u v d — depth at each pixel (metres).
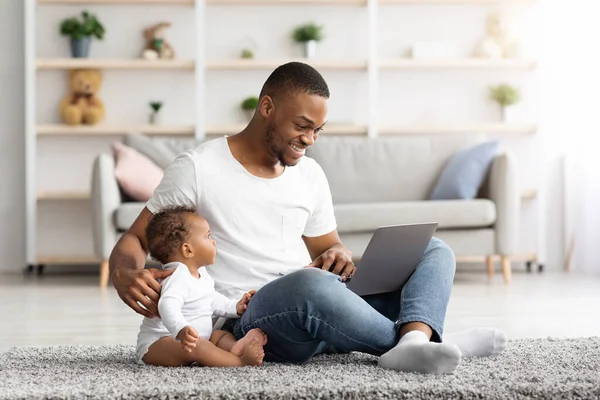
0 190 7.07
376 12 7.23
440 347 2.17
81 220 7.16
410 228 2.34
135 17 7.15
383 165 6.40
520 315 4.17
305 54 7.09
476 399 1.99
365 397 1.99
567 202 7.19
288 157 2.43
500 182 5.86
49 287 5.84
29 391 2.02
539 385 2.07
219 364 2.32
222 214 2.46
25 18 6.81
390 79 7.30
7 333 3.64
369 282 2.40
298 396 1.97
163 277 2.34
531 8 7.25
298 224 2.54
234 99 7.21
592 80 6.65
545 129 7.26
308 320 2.27
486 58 7.04
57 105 7.11
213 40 7.21
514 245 5.85
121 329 3.74
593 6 6.66
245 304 2.40
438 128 7.03
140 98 7.16
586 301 4.80
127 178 5.82
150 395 1.96
